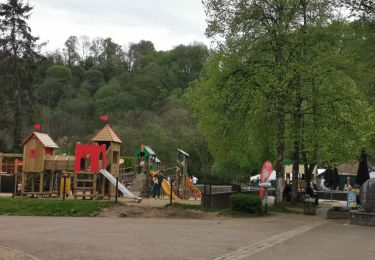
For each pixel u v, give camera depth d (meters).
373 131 30.64
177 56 108.31
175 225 18.81
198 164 75.19
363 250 13.16
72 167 27.08
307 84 27.23
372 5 27.16
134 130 74.69
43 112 76.06
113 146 28.14
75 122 78.56
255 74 26.11
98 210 23.12
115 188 26.62
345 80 27.34
